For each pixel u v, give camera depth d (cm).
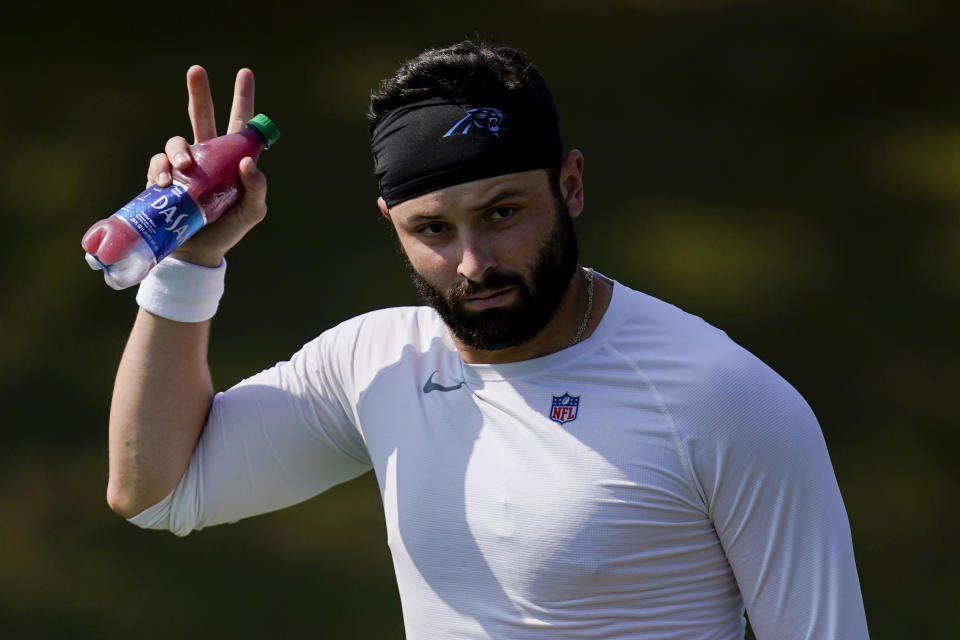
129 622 1777
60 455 2091
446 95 616
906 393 2172
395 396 693
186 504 729
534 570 630
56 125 2661
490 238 611
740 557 629
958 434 2106
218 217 673
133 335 707
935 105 2773
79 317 2342
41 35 2875
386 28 2888
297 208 2505
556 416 636
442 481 657
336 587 1819
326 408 738
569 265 629
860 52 2883
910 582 1830
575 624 632
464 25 2902
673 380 622
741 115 2739
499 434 648
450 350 689
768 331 2280
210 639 1748
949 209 2545
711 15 2997
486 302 617
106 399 2192
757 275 2384
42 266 2417
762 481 612
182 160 645
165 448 708
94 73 2772
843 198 2567
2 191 2534
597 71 2825
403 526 671
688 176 2595
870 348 2261
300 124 2656
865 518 1941
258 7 2930
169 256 688
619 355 636
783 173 2620
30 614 1792
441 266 622
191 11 2933
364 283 2348
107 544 1925
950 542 1903
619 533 620
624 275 2358
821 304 2339
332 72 2773
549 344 646
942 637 1744
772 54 2894
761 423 611
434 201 607
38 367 2247
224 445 728
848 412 2144
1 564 1889
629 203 2538
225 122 2597
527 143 610
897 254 2441
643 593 629
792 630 626
